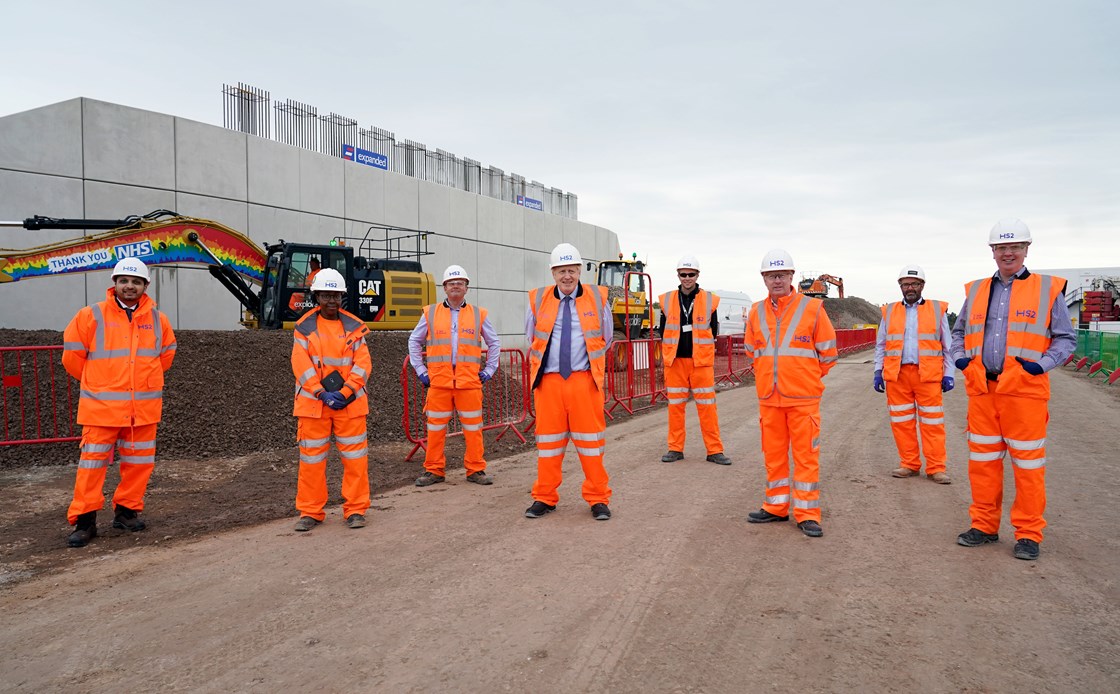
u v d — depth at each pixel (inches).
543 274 1238.3
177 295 668.7
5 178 567.2
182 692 118.9
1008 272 188.4
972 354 192.7
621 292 837.8
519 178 1261.1
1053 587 162.6
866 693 114.9
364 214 866.1
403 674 123.4
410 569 179.3
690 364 320.8
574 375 224.5
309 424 217.5
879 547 193.6
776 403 212.2
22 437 315.6
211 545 204.1
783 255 209.5
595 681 119.9
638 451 353.7
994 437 191.6
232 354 424.5
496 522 223.5
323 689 118.7
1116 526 212.4
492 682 120.0
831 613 148.3
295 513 239.6
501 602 156.1
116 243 466.0
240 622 147.8
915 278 281.4
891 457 330.6
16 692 120.2
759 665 125.1
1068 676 120.3
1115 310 1393.9
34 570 185.0
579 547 195.5
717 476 290.5
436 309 283.6
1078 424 424.8
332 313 223.8
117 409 209.8
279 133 815.1
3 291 571.2
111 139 623.5
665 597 157.9
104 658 132.5
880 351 296.0
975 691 115.3
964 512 231.6
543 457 229.1
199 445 333.7
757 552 189.9
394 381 462.9
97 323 210.4
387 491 273.3
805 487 207.6
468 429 284.2
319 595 162.4
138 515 227.5
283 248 553.9
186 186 674.8
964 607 151.1
